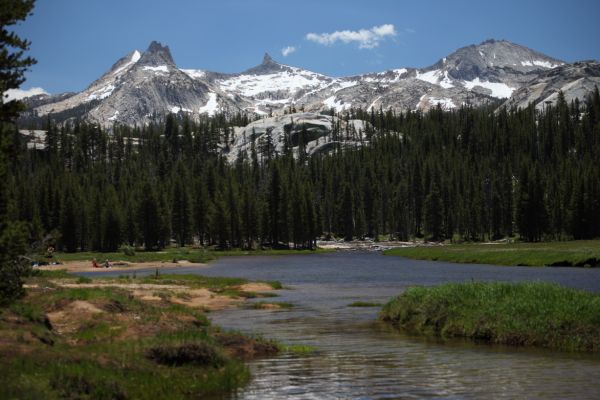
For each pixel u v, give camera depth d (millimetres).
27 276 15188
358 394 14766
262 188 181000
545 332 21828
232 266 87125
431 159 188750
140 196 140375
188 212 151000
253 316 32062
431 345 22328
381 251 129375
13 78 15055
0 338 16312
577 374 16859
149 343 18031
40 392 12383
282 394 14852
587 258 67625
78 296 26516
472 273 60812
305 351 21250
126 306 26109
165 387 14922
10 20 14578
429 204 163000
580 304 22750
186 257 106875
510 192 159500
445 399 14156
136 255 115438
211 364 17672
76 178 175000
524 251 79875
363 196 177375
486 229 164125
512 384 15656
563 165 167125
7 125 14633
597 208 131125
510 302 24328
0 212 14289
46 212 137375
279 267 82438
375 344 22688
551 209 145125
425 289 29594
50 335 18625
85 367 14859
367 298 41250
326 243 161250
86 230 139625
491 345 22109
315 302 39031
